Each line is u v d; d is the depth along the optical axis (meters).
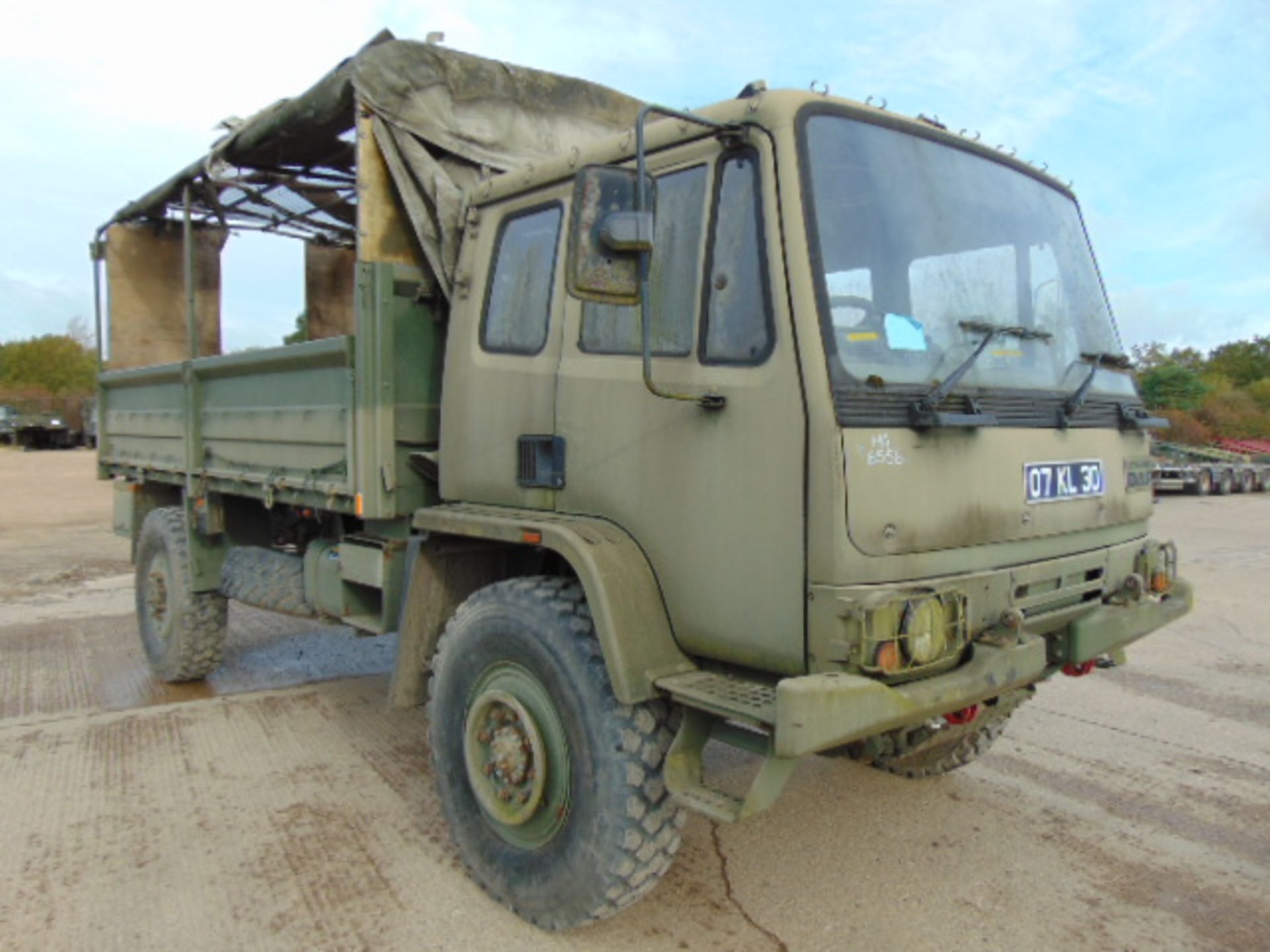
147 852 3.77
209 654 6.03
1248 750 5.03
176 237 7.17
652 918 3.35
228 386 5.38
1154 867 3.76
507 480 3.69
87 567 10.91
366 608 4.72
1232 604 8.91
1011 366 3.33
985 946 3.20
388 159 4.09
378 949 3.13
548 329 3.55
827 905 3.45
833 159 2.93
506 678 3.34
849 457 2.65
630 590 3.03
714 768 4.71
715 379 2.93
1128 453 3.72
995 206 3.50
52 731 5.14
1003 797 4.40
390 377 4.07
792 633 2.73
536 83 4.58
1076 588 3.38
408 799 4.30
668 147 3.17
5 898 3.40
